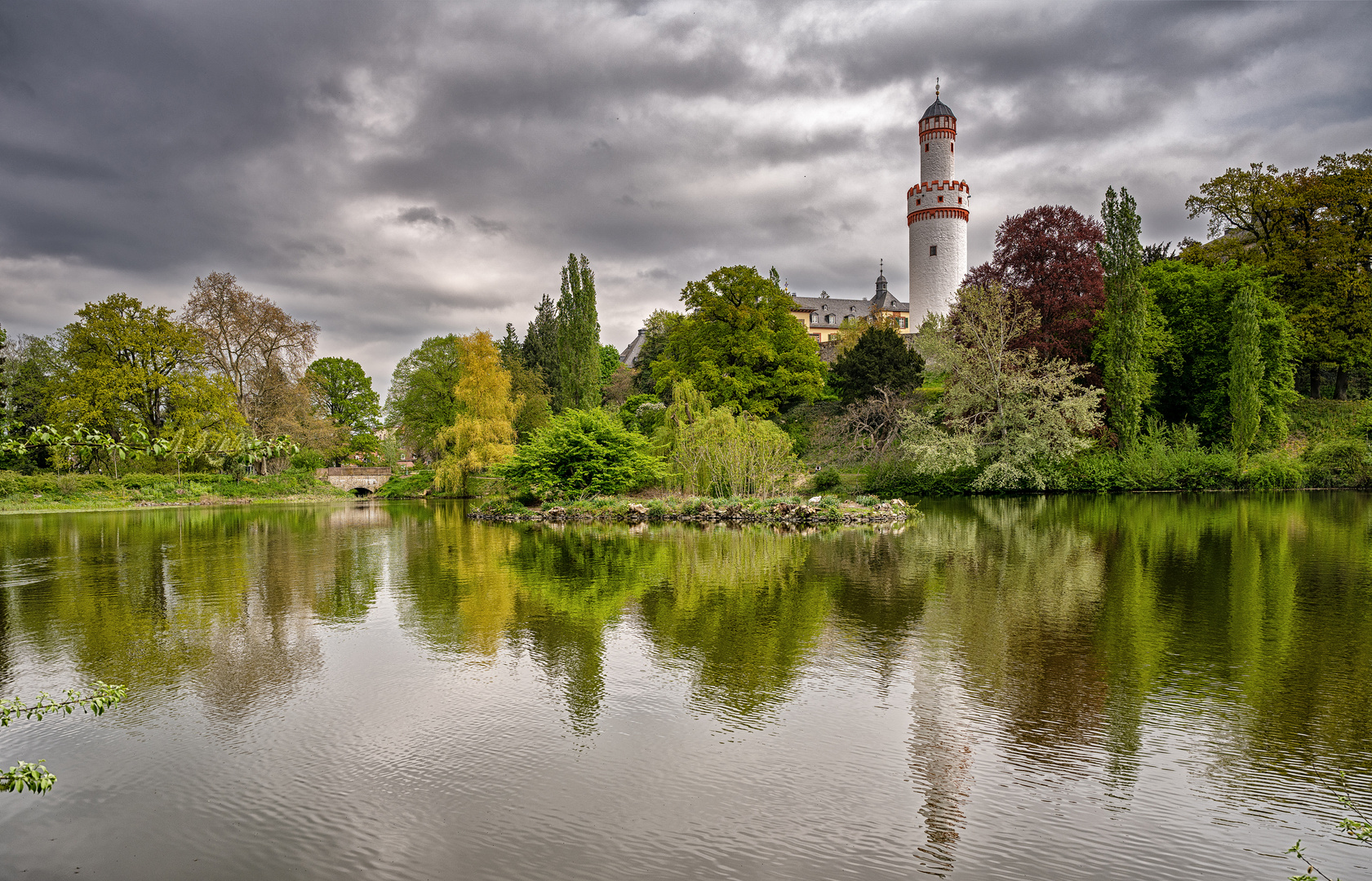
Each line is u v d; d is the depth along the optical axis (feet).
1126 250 127.03
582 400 188.75
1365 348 138.92
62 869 17.80
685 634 36.76
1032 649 33.04
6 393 173.58
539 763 22.76
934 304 230.27
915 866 17.02
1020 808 19.44
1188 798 19.76
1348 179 136.98
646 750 23.50
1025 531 76.28
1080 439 119.55
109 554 72.13
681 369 166.91
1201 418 141.38
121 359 160.76
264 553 71.56
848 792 20.56
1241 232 160.86
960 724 24.89
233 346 170.40
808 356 164.45
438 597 47.11
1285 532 70.74
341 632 38.55
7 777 15.64
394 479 209.15
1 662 34.14
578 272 189.67
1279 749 22.48
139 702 28.63
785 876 16.74
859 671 30.58
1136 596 42.98
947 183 227.40
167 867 17.81
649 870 17.07
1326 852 17.16
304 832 19.20
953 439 119.55
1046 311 142.72
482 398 160.15
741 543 71.82
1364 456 122.83
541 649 34.60
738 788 20.94
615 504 105.29
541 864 17.48
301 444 181.16
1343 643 33.06
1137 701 26.61
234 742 24.73
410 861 17.75
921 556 60.59
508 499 123.03
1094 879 16.37
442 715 26.78
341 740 24.79
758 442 109.40
